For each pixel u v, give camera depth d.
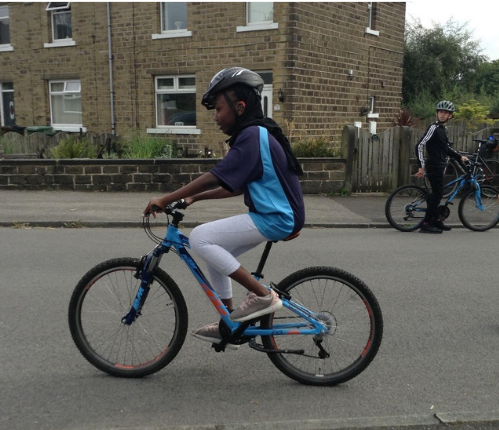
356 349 3.51
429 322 4.58
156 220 8.79
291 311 3.44
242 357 3.93
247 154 3.06
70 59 17.75
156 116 16.84
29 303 4.95
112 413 3.13
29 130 17.69
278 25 14.29
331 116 15.83
